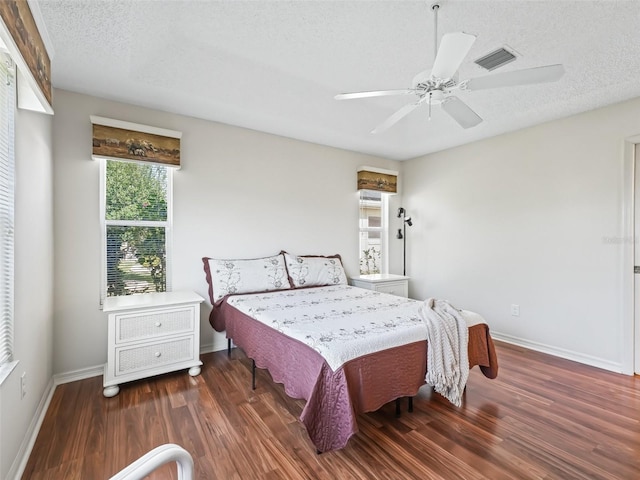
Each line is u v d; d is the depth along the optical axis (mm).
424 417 2129
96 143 2682
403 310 2549
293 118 3312
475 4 1855
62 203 2629
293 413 2172
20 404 1669
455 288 4211
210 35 2207
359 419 2109
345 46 2312
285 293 3273
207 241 3336
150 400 2326
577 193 3102
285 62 2535
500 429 1989
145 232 3037
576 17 1944
